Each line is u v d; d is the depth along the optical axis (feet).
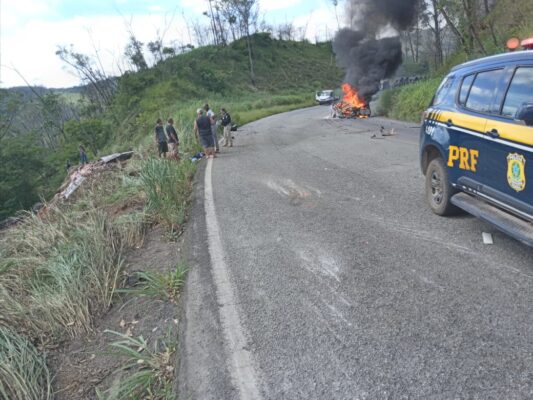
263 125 77.25
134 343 9.98
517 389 7.54
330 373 8.45
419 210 17.97
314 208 19.83
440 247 13.87
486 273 11.82
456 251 13.44
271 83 206.28
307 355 9.09
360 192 21.88
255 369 8.83
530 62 11.70
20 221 22.99
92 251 14.80
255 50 230.48
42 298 12.34
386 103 72.74
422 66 142.61
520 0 60.70
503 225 11.92
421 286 11.45
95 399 8.81
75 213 20.59
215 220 19.35
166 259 15.60
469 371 8.09
